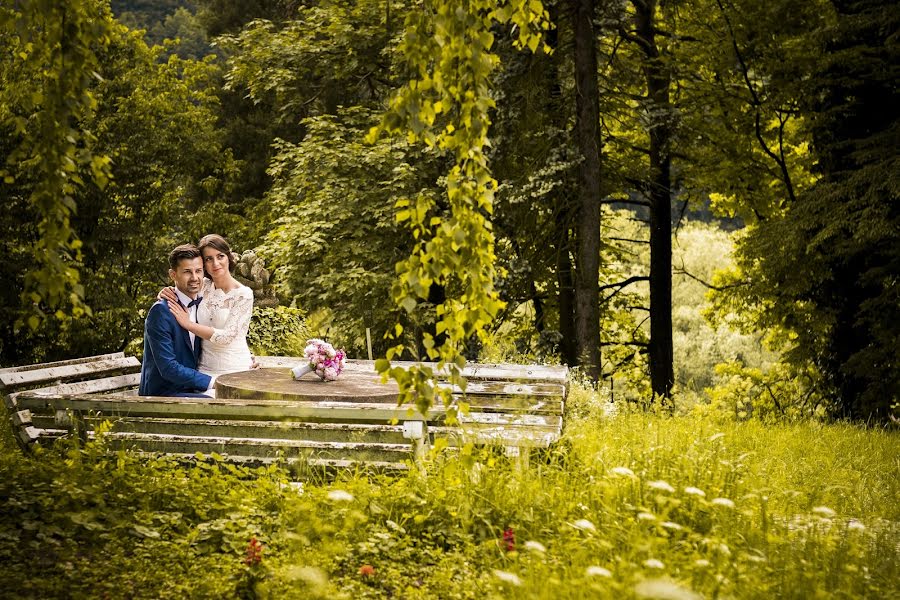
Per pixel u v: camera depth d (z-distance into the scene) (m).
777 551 4.46
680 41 19.47
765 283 18.17
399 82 19.06
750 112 19.42
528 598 3.66
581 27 15.27
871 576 4.31
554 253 17.61
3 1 4.03
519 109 16.12
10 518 4.71
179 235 26.06
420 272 4.12
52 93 3.97
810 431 9.92
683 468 5.52
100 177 4.04
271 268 20.05
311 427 5.83
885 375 15.68
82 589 4.01
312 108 23.81
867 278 15.61
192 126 25.52
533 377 7.45
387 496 5.07
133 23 35.69
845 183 15.06
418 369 4.11
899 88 15.74
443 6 4.08
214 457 5.52
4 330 20.92
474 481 5.07
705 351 35.06
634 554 4.05
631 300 21.69
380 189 18.41
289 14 24.11
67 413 6.18
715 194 20.98
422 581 4.25
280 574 4.09
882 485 7.01
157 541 4.60
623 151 19.17
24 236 20.88
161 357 6.84
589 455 5.69
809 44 17.03
